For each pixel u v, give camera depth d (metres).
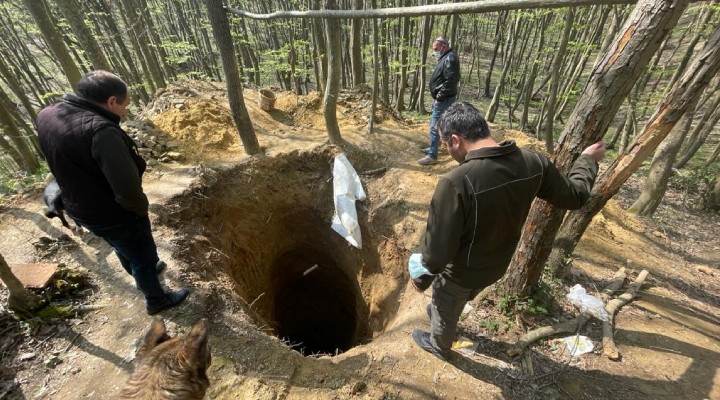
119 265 3.62
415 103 13.27
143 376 1.49
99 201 2.33
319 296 7.64
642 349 3.12
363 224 5.70
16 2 10.12
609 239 5.17
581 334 3.17
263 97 7.03
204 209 4.82
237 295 3.82
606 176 3.26
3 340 2.88
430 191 5.45
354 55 8.54
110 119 2.29
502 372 2.83
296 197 6.01
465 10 2.18
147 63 9.52
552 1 1.88
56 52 5.52
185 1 12.53
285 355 2.96
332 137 6.32
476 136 1.82
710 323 3.67
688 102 2.77
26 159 7.65
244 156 5.77
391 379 2.76
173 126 5.97
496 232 1.93
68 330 3.02
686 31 8.14
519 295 3.29
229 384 2.67
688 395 2.71
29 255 3.68
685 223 6.63
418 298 3.81
